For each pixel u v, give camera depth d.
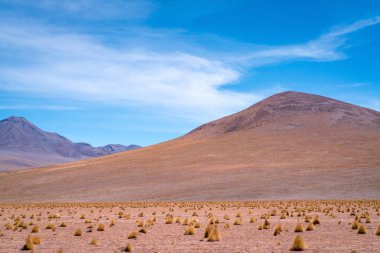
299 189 75.25
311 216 35.94
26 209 53.75
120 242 20.58
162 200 76.19
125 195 83.31
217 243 19.83
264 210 45.25
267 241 20.31
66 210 50.28
